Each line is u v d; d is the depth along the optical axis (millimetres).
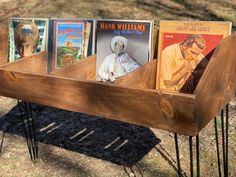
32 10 7465
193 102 1696
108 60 2670
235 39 2088
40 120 3766
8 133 3539
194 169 2830
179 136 3326
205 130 3395
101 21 2674
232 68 2166
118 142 3275
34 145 3066
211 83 1869
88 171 2879
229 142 3182
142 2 7418
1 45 3072
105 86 1979
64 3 7531
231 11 6906
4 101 4305
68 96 2156
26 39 2990
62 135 3438
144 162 2959
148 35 2510
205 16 6754
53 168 2934
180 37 2389
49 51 2914
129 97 1909
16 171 2902
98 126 3576
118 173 2838
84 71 2619
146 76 2406
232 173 2762
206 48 2285
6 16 7371
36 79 2268
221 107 2121
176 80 2420
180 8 7125
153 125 1875
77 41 2791
